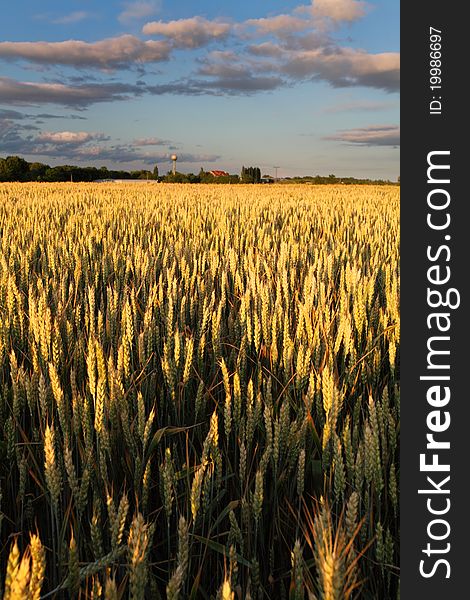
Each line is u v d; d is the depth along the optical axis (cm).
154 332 325
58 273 551
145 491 189
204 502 185
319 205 1742
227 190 3666
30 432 267
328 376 202
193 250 677
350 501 136
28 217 1177
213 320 308
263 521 213
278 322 330
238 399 223
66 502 206
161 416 286
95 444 234
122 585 147
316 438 219
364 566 182
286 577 192
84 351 300
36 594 106
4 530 217
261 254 673
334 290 445
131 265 546
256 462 235
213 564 205
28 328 338
